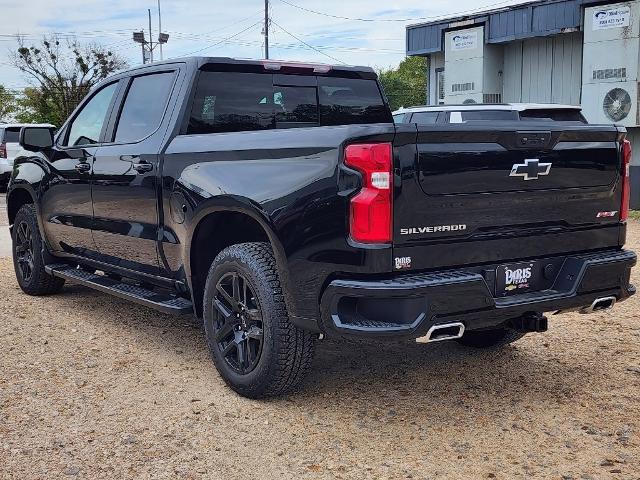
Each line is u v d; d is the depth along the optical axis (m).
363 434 3.62
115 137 5.28
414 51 19.84
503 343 4.95
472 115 10.52
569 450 3.44
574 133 3.80
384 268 3.35
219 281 4.15
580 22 15.22
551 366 4.67
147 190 4.71
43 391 4.20
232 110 4.86
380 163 3.31
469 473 3.21
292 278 3.64
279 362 3.82
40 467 3.26
